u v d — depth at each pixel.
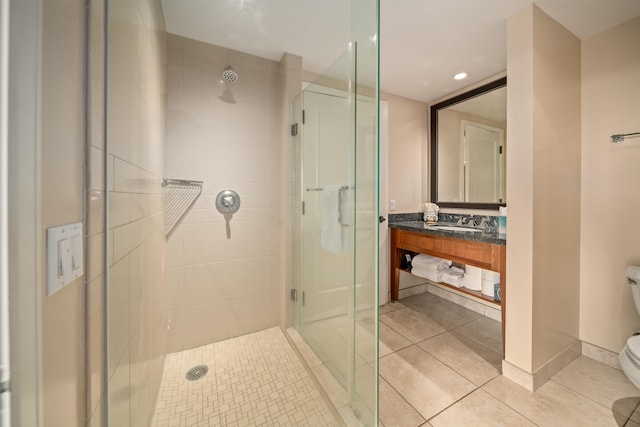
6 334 0.32
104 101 0.58
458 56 1.86
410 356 1.67
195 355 1.62
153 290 1.17
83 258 0.49
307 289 1.80
